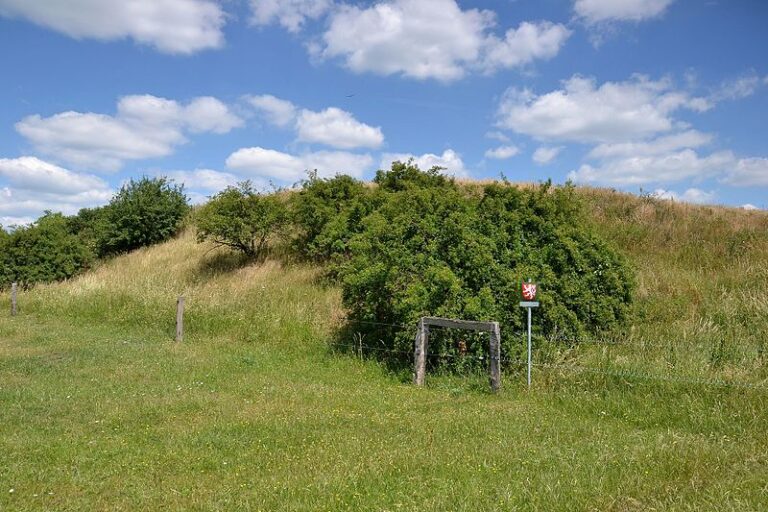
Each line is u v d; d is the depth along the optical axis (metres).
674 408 7.16
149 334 14.30
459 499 4.69
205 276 20.38
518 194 11.41
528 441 6.20
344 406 7.87
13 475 5.44
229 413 7.55
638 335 10.26
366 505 4.66
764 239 15.80
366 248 11.37
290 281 17.28
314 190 19.47
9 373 10.03
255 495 4.92
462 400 8.12
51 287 22.47
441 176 19.59
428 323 9.31
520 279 9.76
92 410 7.75
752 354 8.80
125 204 27.78
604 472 5.18
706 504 4.49
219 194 21.11
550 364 9.11
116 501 4.91
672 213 19.19
